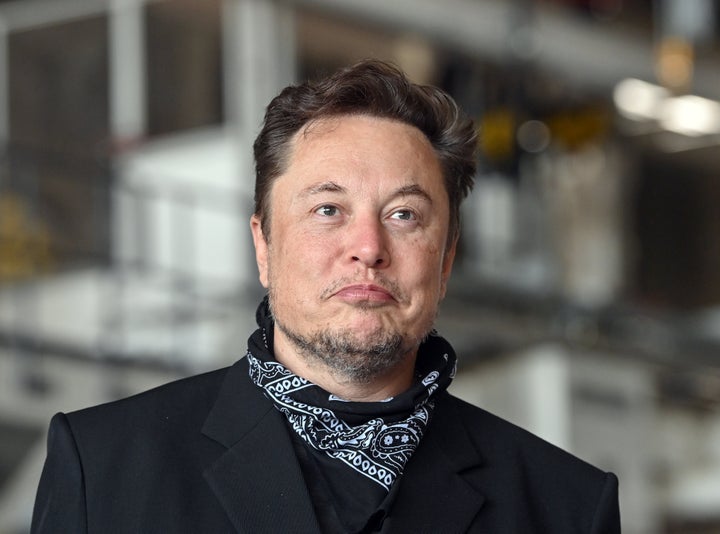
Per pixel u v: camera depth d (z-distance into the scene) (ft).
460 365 27.02
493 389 27.37
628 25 34.40
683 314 33.22
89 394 22.58
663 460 30.78
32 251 24.62
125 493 6.63
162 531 6.54
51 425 6.85
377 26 27.37
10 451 21.44
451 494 7.04
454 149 7.31
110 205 25.67
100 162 26.37
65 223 25.17
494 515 7.08
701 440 31.78
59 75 26.81
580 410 28.48
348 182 6.89
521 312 28.81
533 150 31.73
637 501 29.66
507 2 29.12
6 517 21.01
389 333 6.79
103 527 6.54
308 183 6.95
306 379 6.98
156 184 26.25
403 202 6.93
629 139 38.32
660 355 31.09
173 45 26.61
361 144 7.00
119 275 24.91
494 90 31.12
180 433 6.93
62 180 25.23
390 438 6.93
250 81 26.37
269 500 6.66
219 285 25.67
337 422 6.88
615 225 34.78
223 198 26.00
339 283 6.77
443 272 7.51
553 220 32.89
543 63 30.40
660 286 39.91
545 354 28.32
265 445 6.84
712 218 40.81
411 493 6.97
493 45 29.19
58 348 22.44
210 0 26.55
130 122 26.61
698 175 40.52
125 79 26.63
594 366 29.27
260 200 7.27
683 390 31.91
